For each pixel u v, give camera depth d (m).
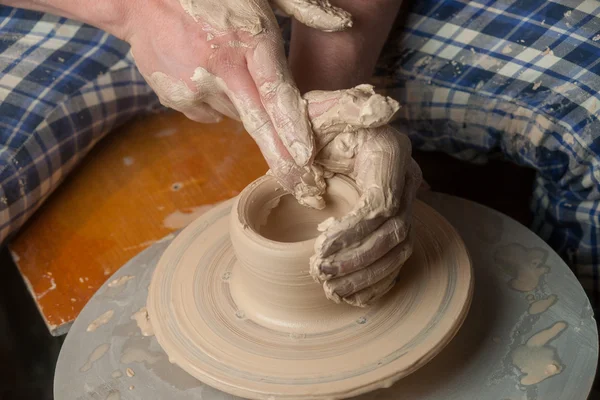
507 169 2.22
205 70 1.30
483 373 1.14
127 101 2.03
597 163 1.53
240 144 1.97
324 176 1.19
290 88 1.19
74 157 1.92
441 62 1.75
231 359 1.10
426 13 1.75
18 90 1.88
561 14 1.61
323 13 1.39
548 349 1.17
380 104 1.08
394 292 1.18
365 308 1.15
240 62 1.27
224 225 1.35
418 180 1.21
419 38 1.76
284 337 1.13
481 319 1.24
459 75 1.73
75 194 1.88
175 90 1.38
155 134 2.06
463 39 1.72
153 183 1.86
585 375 1.12
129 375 1.21
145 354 1.25
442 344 1.08
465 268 1.21
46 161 1.83
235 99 1.26
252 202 1.17
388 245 1.05
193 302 1.22
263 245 1.08
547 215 1.74
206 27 1.29
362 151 1.12
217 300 1.21
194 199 1.78
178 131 2.06
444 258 1.23
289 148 1.14
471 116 1.77
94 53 1.98
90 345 1.29
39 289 1.59
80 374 1.23
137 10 1.37
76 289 1.57
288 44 1.97
